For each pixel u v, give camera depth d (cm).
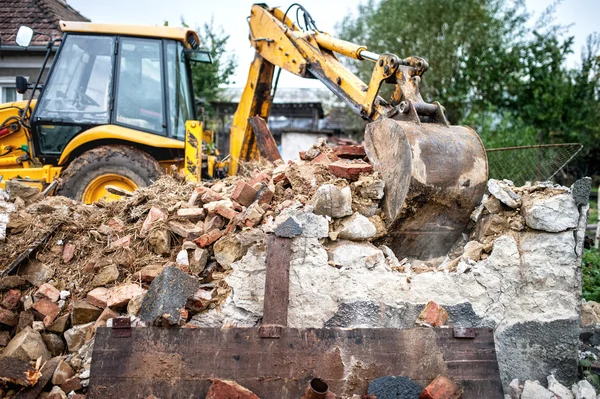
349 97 423
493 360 270
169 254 331
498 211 322
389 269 304
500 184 324
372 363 265
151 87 562
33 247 341
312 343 266
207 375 260
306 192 341
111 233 350
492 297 306
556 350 307
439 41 1566
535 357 307
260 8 552
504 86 1606
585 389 290
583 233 308
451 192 318
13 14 988
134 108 555
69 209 376
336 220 314
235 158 595
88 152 519
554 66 1602
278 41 523
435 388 256
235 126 601
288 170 358
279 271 285
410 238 334
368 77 1581
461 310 302
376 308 296
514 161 651
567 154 605
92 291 316
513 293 308
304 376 262
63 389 279
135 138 525
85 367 285
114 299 301
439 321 283
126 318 268
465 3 1575
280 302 279
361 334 269
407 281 303
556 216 305
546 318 306
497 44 1576
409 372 265
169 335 265
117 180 528
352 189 333
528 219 309
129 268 328
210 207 338
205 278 312
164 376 260
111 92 550
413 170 308
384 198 333
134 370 260
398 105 356
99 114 554
